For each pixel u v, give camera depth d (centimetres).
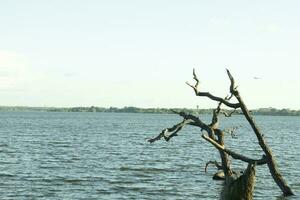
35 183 3594
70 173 4159
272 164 3122
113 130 13112
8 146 7125
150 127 15575
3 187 3403
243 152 6831
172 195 3197
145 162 5150
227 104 3170
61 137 9656
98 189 3378
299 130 15400
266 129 15925
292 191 3247
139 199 3056
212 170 4488
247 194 2211
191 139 9538
